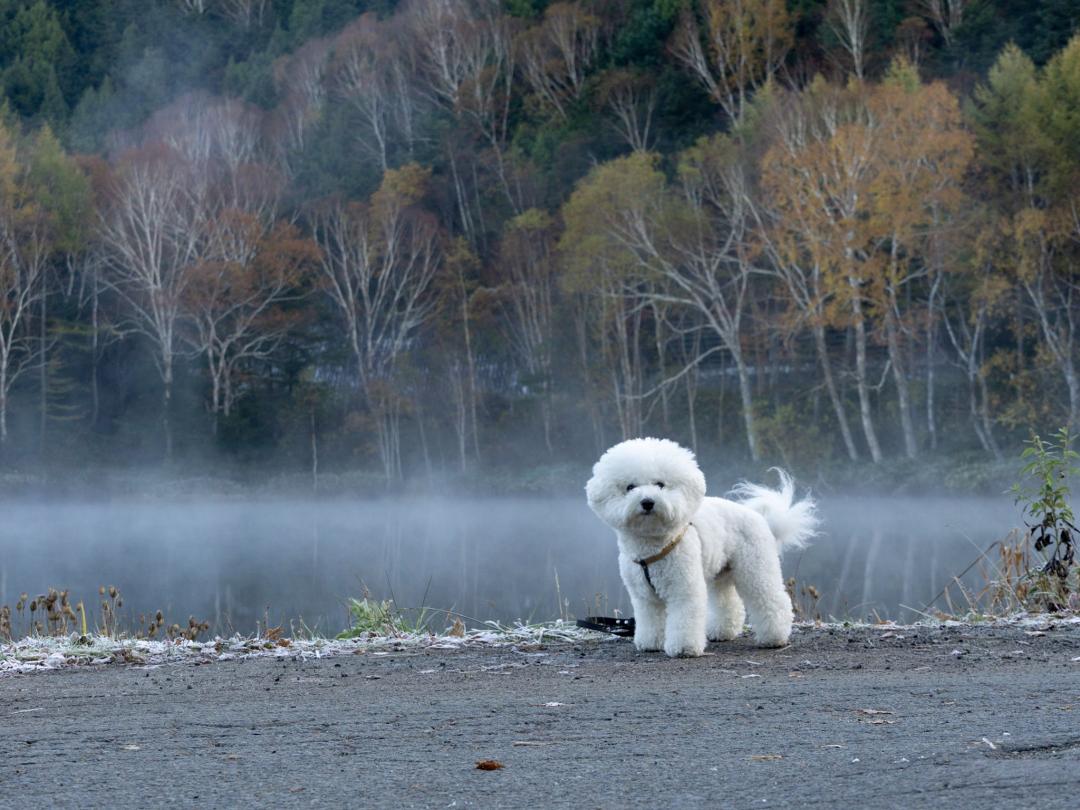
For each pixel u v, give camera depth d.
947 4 65.81
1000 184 47.38
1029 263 42.25
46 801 4.11
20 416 58.41
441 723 5.27
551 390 55.97
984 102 49.72
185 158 68.44
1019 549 10.52
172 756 4.77
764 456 45.41
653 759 4.46
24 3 98.69
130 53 96.94
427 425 58.97
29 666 7.67
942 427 47.41
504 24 78.50
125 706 6.01
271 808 3.95
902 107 43.94
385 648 8.21
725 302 52.56
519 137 71.88
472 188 70.75
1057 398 42.38
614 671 6.73
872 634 8.09
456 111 75.44
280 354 61.25
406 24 82.25
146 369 61.19
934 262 42.94
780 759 4.37
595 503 7.30
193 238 59.94
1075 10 56.34
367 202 67.50
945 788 3.87
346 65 83.12
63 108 88.12
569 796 3.98
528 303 58.19
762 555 7.48
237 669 7.34
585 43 76.75
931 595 14.18
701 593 7.19
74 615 9.81
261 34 101.31
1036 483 35.34
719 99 64.38
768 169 44.97
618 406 50.47
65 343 58.94
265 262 59.88
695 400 53.06
